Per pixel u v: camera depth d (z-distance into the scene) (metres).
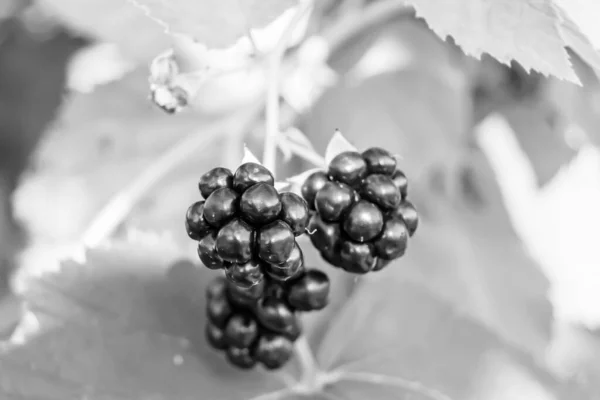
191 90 0.26
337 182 0.24
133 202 0.31
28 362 0.27
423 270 0.34
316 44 0.32
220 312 0.25
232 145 0.32
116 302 0.28
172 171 0.34
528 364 0.31
